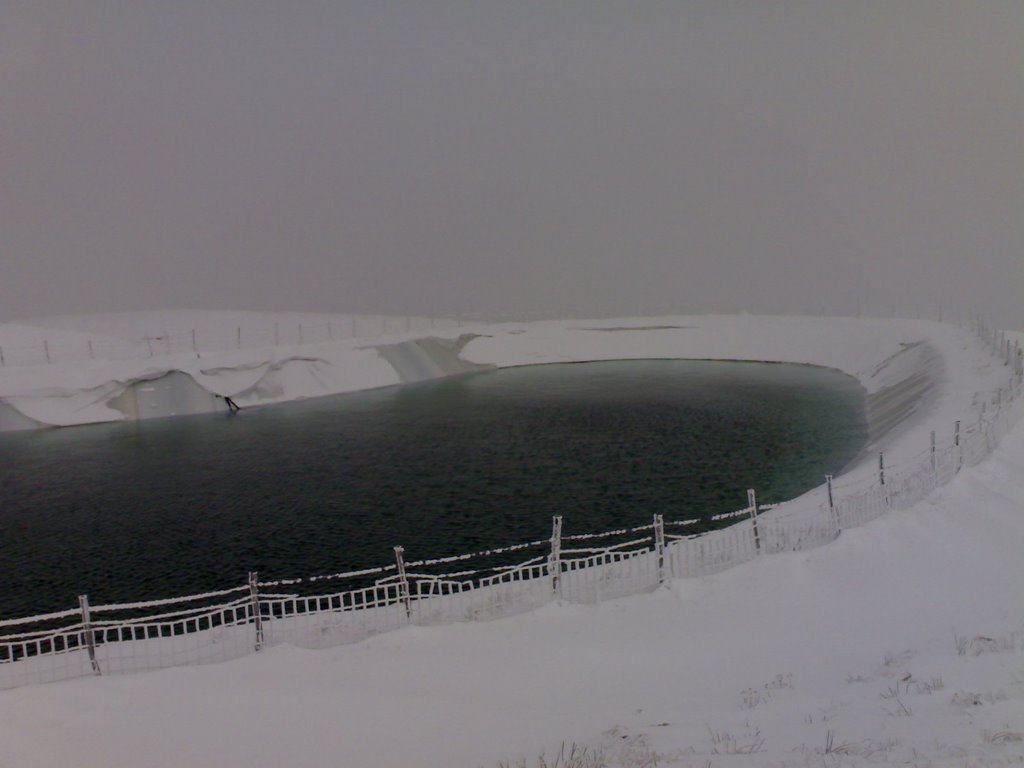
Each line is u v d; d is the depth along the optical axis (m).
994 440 26.59
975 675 9.56
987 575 16.50
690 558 18.34
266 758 9.96
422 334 85.06
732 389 64.69
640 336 98.81
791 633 14.03
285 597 15.81
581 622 15.07
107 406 56.31
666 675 12.52
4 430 52.56
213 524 29.20
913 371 55.38
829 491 20.20
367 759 9.77
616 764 8.03
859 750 7.23
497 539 26.31
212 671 13.30
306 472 37.75
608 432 46.31
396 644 14.27
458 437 46.03
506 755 9.36
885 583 16.17
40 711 11.58
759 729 8.66
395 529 27.77
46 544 27.48
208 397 60.03
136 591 22.95
